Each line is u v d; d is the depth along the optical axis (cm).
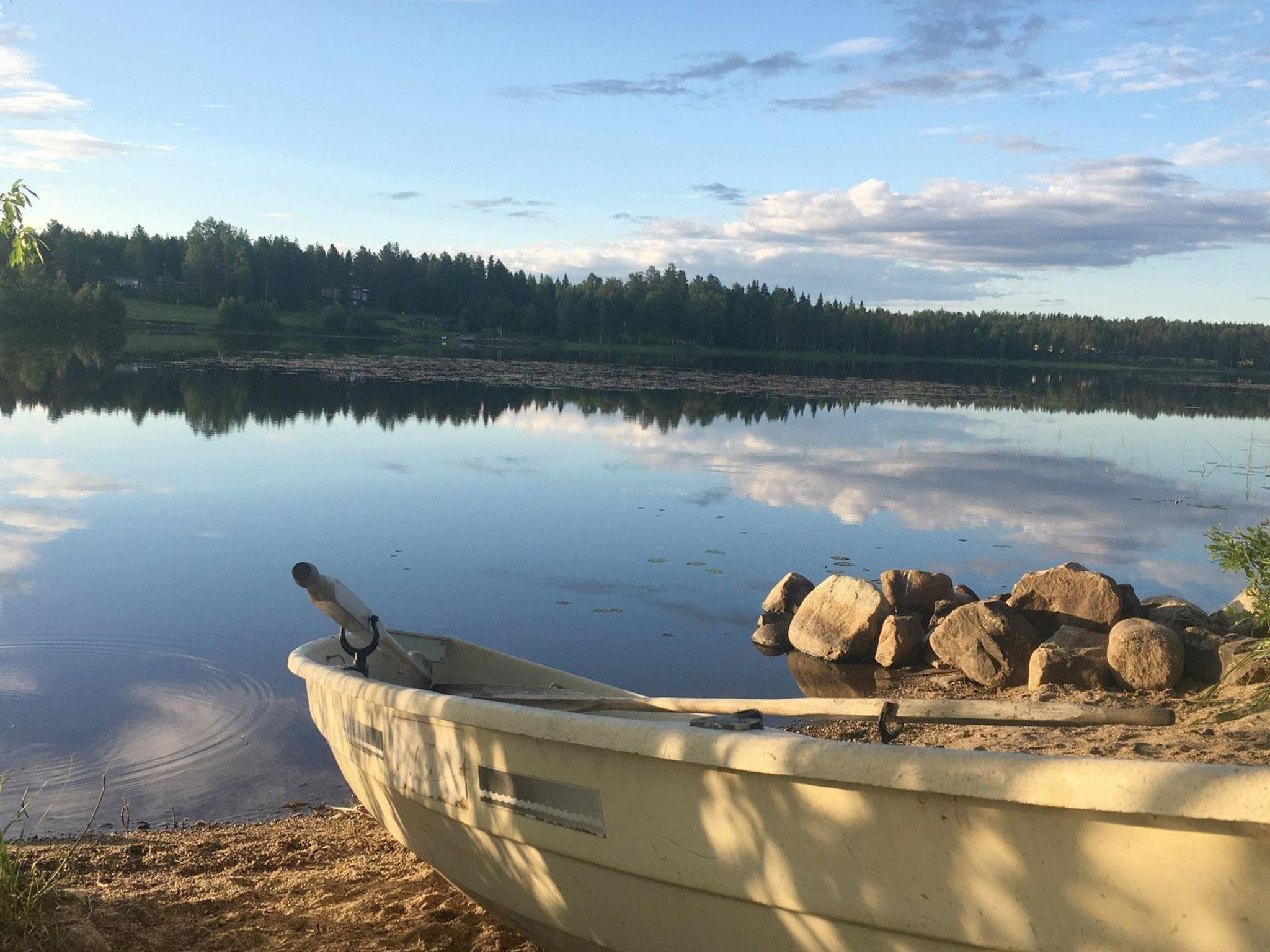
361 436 1838
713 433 2116
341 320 8681
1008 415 3031
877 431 2330
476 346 7669
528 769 297
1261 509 1394
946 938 231
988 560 1056
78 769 525
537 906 315
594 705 411
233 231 10831
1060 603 720
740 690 691
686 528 1164
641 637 793
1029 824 216
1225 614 680
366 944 346
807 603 810
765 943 260
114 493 1227
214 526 1078
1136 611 712
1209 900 200
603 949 303
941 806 226
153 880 399
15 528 1033
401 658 452
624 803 276
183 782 515
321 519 1133
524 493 1331
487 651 494
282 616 779
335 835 459
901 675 735
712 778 258
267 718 592
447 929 358
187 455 1542
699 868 265
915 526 1222
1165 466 1845
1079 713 278
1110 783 203
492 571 954
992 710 288
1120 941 210
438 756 327
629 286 10312
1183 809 195
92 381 2800
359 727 374
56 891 351
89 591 827
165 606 794
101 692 623
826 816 241
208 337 6681
